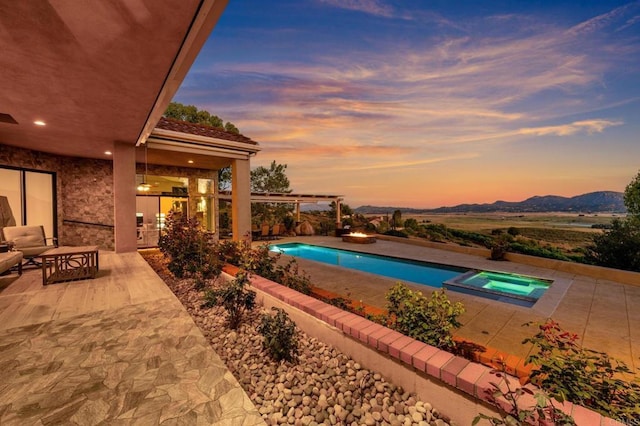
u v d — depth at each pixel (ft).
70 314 12.08
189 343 9.70
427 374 7.10
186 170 39.45
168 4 8.18
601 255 27.25
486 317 13.19
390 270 29.73
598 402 5.37
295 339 10.12
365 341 8.54
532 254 32.71
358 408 7.25
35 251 20.03
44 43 9.89
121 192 24.97
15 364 8.38
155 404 6.84
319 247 43.55
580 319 13.29
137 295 14.53
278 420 7.04
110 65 11.55
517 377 7.00
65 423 6.19
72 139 23.02
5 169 24.79
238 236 32.63
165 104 15.69
